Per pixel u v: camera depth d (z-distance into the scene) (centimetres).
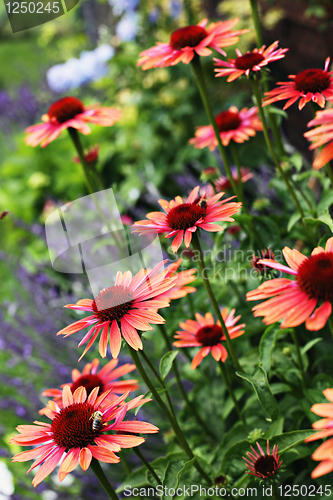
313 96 79
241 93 208
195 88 214
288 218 99
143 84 228
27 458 70
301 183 98
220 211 76
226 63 89
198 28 88
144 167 217
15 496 109
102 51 241
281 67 174
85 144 233
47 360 140
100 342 72
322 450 60
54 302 150
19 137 245
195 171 210
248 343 101
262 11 184
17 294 164
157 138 215
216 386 101
